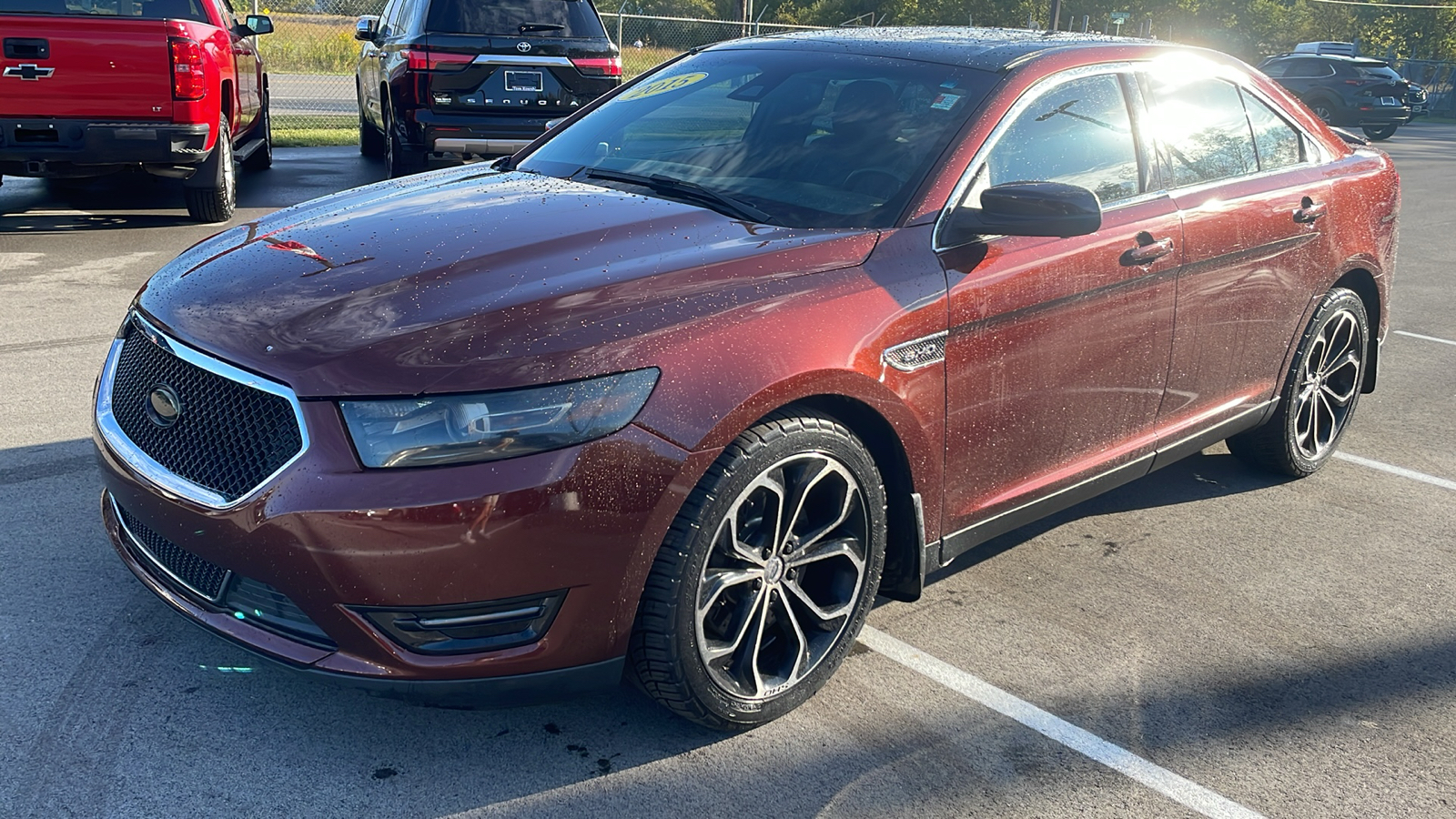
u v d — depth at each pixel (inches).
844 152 128.5
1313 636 133.0
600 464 92.0
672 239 112.3
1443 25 1964.8
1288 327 166.6
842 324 106.5
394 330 94.0
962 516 123.8
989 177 125.0
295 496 89.3
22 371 195.6
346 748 103.0
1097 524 163.6
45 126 285.6
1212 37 1680.6
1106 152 138.2
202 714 106.3
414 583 89.6
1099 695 118.0
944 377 115.6
